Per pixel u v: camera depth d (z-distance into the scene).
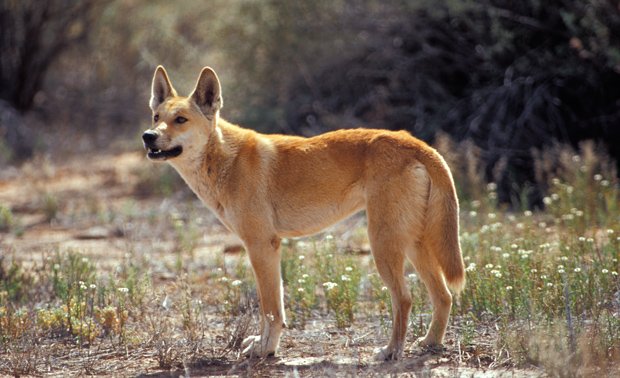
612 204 28.62
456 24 40.66
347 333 20.42
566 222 27.44
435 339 18.78
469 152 33.47
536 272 21.08
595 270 21.61
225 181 19.67
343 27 44.19
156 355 19.33
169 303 23.88
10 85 62.97
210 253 30.39
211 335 20.69
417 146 18.72
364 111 43.34
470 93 40.84
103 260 29.95
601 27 35.78
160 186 43.25
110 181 46.78
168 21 62.91
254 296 23.27
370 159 18.88
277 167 19.58
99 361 19.17
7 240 34.44
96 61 68.31
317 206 19.50
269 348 19.03
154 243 32.69
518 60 39.22
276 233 19.62
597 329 17.52
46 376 18.14
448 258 18.19
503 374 16.55
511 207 35.12
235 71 47.31
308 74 44.81
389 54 42.62
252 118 44.03
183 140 19.86
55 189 45.28
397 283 18.42
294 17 44.88
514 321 19.31
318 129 42.62
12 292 24.11
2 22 61.47
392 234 18.42
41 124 60.97
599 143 37.09
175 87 47.56
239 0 46.50
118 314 21.39
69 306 21.34
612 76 37.91
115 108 65.19
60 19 63.12
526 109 37.66
